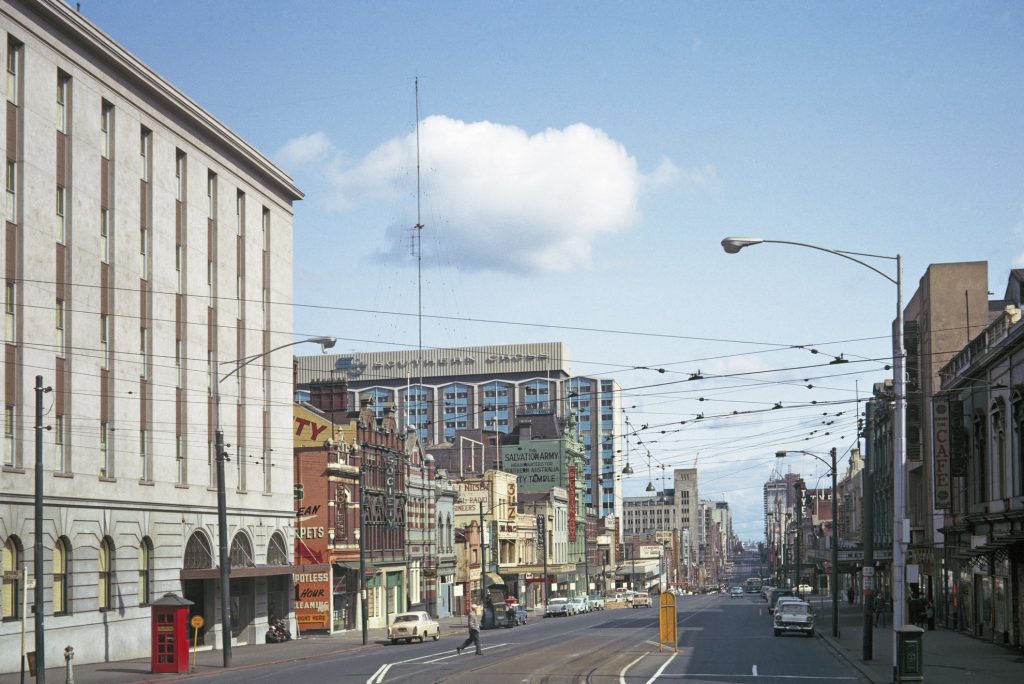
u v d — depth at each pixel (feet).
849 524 421.59
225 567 146.82
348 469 241.55
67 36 148.46
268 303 211.82
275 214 216.33
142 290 167.22
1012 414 155.12
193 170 183.83
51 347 142.92
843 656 146.51
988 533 173.47
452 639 209.15
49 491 140.56
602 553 590.14
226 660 144.56
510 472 483.92
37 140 141.38
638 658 144.46
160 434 169.78
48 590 139.54
